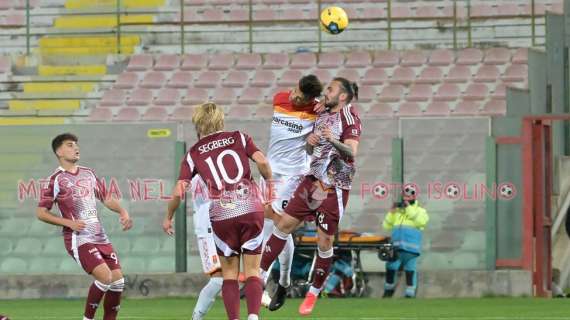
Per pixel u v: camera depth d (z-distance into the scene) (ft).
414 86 184.55
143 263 143.33
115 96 191.93
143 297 141.18
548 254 144.77
